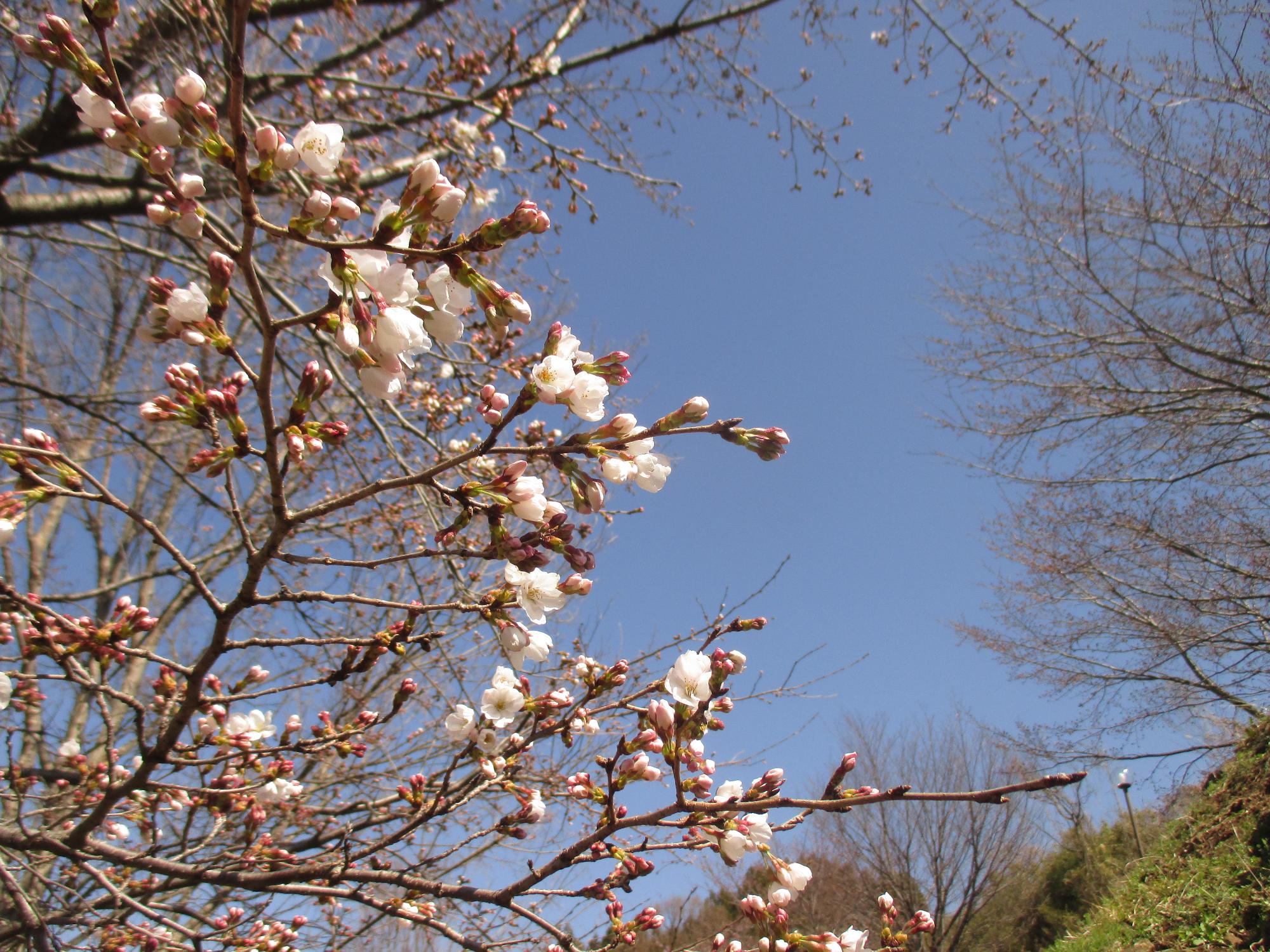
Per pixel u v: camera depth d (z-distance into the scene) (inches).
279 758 128.2
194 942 117.7
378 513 241.9
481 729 114.1
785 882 88.4
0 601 98.6
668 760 80.8
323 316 64.8
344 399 247.6
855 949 93.4
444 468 78.7
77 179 214.1
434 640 94.0
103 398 209.0
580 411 76.5
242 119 59.7
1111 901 461.7
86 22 60.3
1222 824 398.3
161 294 68.7
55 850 113.3
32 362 292.5
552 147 230.7
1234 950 323.3
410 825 116.3
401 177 272.7
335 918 163.5
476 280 66.2
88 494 83.8
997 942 666.2
